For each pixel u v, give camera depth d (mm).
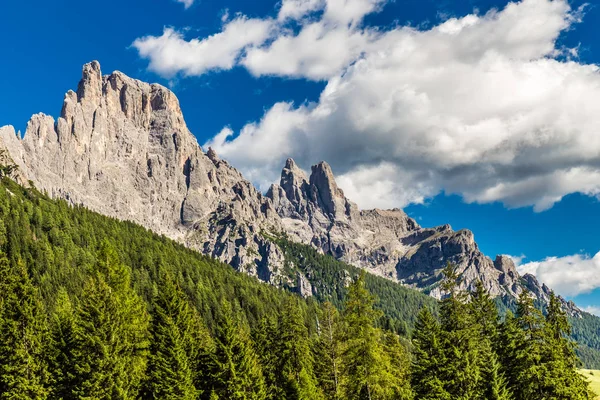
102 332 47156
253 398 53938
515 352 53875
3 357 43406
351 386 53938
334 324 62969
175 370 51219
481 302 57562
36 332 46781
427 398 52125
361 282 53062
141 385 51438
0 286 47844
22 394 42500
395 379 56094
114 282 60531
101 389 45062
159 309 57094
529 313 54000
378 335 53312
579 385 51469
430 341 55000
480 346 54062
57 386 45656
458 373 51375
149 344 54875
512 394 52406
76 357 46281
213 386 54531
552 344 52250
